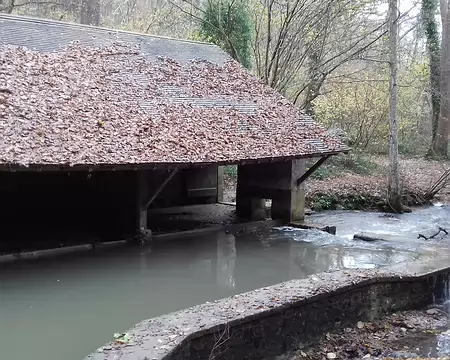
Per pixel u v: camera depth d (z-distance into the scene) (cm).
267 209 1256
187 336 441
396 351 554
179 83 1052
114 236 922
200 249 888
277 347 526
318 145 1010
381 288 639
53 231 947
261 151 897
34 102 775
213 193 1348
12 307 601
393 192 1386
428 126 2509
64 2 2005
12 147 644
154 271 754
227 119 980
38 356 478
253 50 1764
